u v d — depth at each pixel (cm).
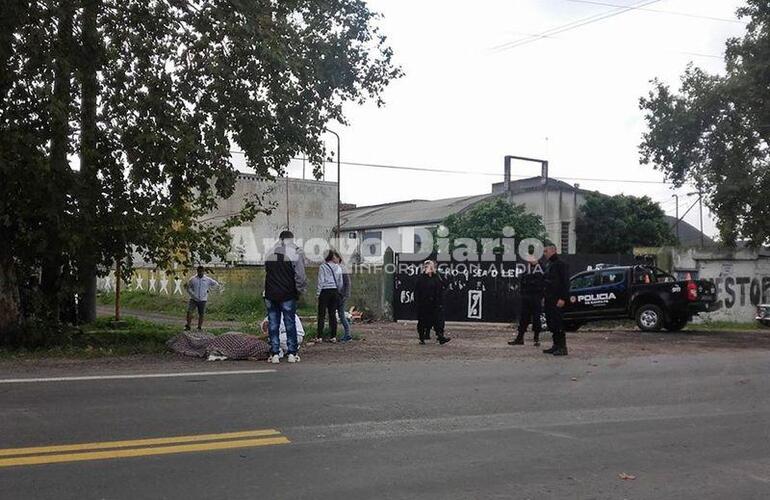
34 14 1127
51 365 1033
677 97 2295
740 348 1450
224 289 2791
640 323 1888
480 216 3334
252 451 575
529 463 558
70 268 1319
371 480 506
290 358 1101
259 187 4119
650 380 973
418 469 535
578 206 4153
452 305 2083
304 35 1354
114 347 1223
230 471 522
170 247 1427
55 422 660
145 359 1112
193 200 1402
